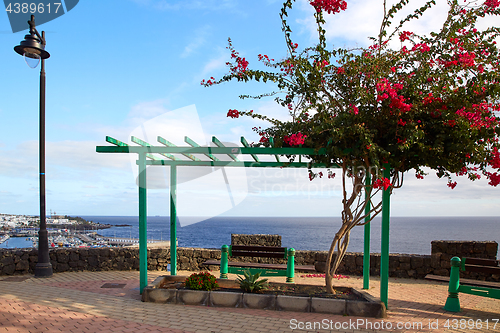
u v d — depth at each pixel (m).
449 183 5.26
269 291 5.55
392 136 4.87
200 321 4.45
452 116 4.61
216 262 7.92
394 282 7.54
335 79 5.28
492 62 4.63
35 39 7.18
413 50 5.09
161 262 8.55
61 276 7.57
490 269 5.45
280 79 5.21
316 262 8.54
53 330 3.98
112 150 5.27
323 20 4.84
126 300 5.48
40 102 7.89
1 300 5.35
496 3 4.59
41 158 7.70
